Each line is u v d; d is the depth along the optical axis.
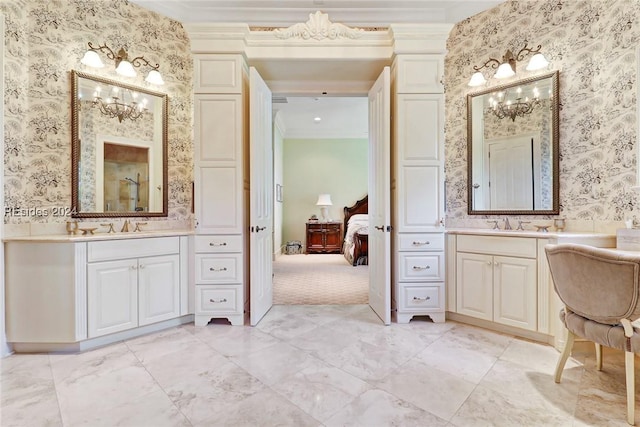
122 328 2.43
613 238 2.24
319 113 6.57
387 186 2.73
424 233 2.83
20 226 2.35
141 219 2.97
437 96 2.80
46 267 2.22
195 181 2.77
